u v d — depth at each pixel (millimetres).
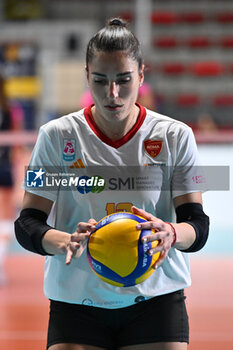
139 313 4133
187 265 4320
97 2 27938
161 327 4047
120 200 4137
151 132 4180
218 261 12875
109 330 4168
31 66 24078
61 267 4199
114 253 3754
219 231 15039
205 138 14094
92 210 4152
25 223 4105
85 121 4188
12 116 13039
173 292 4227
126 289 4074
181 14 28906
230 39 28422
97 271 3850
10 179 12758
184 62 27922
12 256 13195
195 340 7883
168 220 4297
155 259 3836
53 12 27906
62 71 24047
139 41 3938
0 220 12820
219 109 26844
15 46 24266
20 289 10570
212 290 10578
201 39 28422
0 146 12602
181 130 4195
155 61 28000
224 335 8102
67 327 4094
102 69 3787
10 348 7492
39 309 9352
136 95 3932
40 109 23875
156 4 29094
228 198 15102
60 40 25422
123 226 3801
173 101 26969
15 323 8609
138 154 4141
